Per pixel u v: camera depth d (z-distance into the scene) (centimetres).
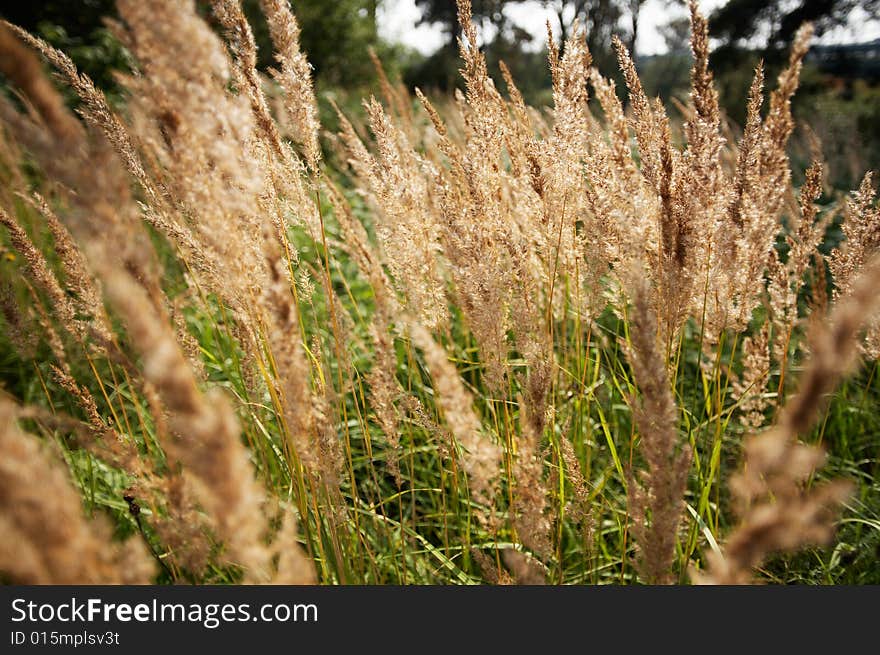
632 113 225
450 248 212
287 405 134
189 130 131
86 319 275
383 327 189
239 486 80
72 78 197
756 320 365
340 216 233
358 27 2128
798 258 231
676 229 196
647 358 113
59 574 82
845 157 752
